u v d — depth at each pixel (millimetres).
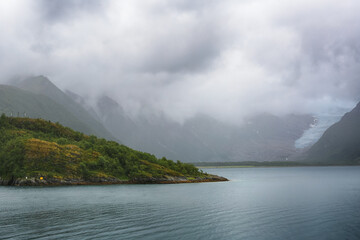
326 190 148000
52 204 92688
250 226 63906
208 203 97000
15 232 57406
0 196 112125
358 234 57969
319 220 70125
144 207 87688
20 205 90312
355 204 95688
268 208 87125
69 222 66125
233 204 94938
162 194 124188
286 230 60906
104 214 75875
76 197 110500
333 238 55344
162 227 62344
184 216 74000
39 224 63969
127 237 54781
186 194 124875
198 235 56750
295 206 91312
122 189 144750
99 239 53188
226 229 61344
